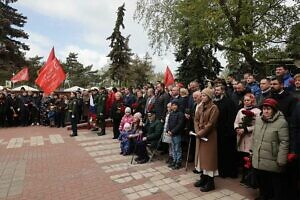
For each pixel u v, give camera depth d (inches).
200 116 205.5
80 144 371.6
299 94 190.4
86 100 530.9
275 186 161.3
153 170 250.5
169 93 304.2
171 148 268.7
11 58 1167.0
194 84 273.3
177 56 744.3
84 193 197.3
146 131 298.0
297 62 399.5
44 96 602.9
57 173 243.1
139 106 386.0
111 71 1277.1
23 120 588.4
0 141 396.2
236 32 485.7
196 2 486.0
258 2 470.3
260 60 457.7
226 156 227.6
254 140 167.5
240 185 209.6
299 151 154.8
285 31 481.4
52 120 568.7
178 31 606.9
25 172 246.1
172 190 201.5
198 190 200.7
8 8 1167.6
